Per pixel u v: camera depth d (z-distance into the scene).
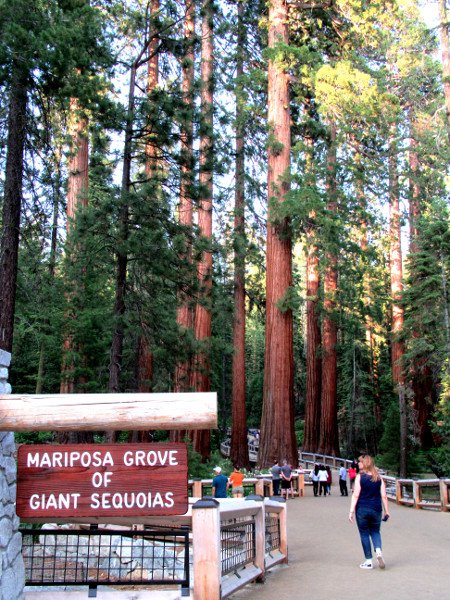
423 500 18.97
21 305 16.31
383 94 23.19
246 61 27.91
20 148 12.49
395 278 34.38
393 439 28.67
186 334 15.81
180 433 23.64
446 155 27.31
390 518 14.77
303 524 13.68
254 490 19.05
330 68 22.17
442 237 23.89
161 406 4.59
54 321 17.36
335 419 34.84
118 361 14.90
